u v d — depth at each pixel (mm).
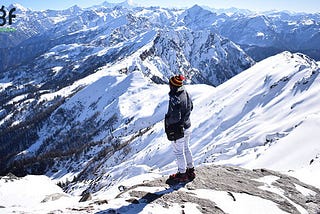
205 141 125062
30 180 27000
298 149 39938
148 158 125250
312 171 12883
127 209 7652
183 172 9164
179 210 7715
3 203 22000
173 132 8414
